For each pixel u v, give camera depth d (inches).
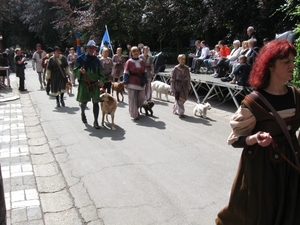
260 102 85.4
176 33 896.3
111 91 452.8
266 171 85.7
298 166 85.2
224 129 275.1
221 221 99.0
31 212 142.3
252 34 392.5
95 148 227.9
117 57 454.6
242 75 319.0
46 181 175.5
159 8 813.9
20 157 209.9
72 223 135.0
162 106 385.1
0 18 1444.4
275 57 83.4
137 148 227.0
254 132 88.4
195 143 236.8
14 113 347.9
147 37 922.7
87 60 272.5
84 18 862.5
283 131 84.1
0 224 80.9
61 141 245.3
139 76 305.4
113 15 828.0
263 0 495.5
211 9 599.5
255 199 87.5
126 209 145.5
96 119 279.4
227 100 397.1
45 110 360.8
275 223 85.4
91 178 178.5
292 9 339.0
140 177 178.9
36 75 796.0
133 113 308.7
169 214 140.8
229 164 196.1
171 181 173.3
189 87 324.2
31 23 1544.0
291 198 84.7
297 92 88.5
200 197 155.3
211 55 506.3
